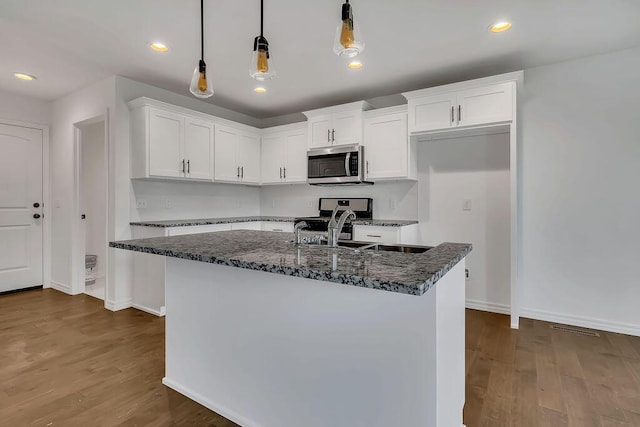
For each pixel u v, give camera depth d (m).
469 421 1.66
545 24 2.34
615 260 2.79
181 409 1.77
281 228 4.16
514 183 2.86
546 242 3.05
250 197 4.91
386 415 1.25
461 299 1.60
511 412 1.73
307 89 3.68
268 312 1.54
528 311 3.14
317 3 2.09
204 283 1.79
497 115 2.90
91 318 3.11
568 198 2.96
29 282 4.04
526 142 3.11
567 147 2.95
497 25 2.36
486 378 2.05
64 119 3.94
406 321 1.21
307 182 4.07
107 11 2.18
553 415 1.70
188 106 3.99
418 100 3.28
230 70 3.15
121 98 3.32
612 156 2.79
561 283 3.00
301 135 4.20
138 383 2.01
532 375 2.09
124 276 3.41
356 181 3.73
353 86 3.58
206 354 1.79
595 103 2.84
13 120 3.82
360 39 1.46
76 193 3.88
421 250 1.94
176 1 2.07
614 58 2.77
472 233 3.42
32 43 2.62
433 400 1.16
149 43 2.62
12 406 1.77
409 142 3.44
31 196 4.02
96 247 4.73
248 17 2.25
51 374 2.10
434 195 3.62
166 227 3.13
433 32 2.45
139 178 3.35
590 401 1.82
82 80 3.42
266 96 3.93
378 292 1.26
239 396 1.66
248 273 1.60
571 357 2.33
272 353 1.54
